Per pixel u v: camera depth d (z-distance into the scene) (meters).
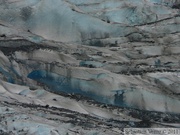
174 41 57.91
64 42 55.19
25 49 46.12
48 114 28.19
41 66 42.91
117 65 46.69
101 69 43.09
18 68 42.34
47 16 58.09
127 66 46.91
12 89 35.38
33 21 57.66
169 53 54.28
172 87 42.56
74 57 47.31
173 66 50.22
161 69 46.94
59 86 41.78
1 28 51.88
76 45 52.38
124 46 55.94
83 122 27.31
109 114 35.31
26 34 52.62
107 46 56.72
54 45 50.31
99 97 40.50
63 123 25.97
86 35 57.75
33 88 38.94
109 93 40.59
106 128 27.30
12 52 44.84
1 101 29.78
